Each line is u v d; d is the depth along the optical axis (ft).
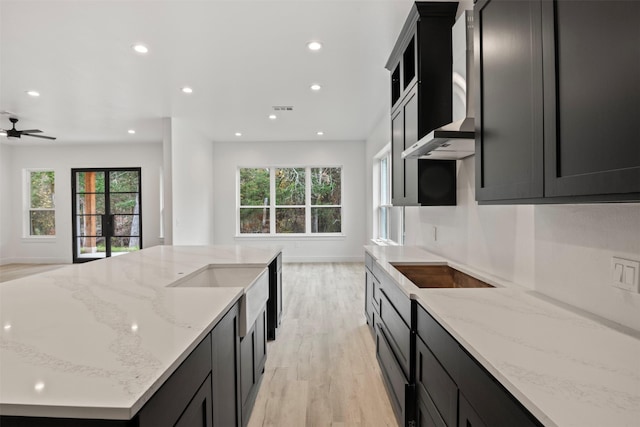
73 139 22.50
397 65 9.73
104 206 24.30
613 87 2.51
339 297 14.83
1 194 23.67
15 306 4.28
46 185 24.63
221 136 22.06
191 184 19.57
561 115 3.07
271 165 23.85
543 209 4.89
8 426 2.24
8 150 24.14
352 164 23.70
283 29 8.56
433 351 4.33
